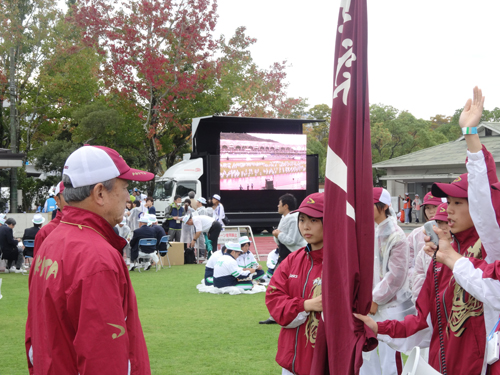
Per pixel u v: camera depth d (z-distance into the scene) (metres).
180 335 6.42
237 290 9.41
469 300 2.64
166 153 32.56
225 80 31.14
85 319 1.88
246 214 23.34
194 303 8.55
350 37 2.50
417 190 32.66
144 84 28.92
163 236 12.89
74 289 1.92
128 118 30.41
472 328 2.61
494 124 31.12
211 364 5.24
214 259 9.91
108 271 1.95
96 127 29.14
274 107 32.69
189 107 30.16
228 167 22.86
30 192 34.75
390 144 45.81
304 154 24.12
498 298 2.41
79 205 2.16
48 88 30.84
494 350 2.38
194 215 14.46
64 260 1.98
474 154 2.60
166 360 5.38
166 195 23.03
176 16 27.66
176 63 28.16
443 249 2.61
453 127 57.88
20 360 5.37
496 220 2.56
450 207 2.89
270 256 10.62
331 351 2.45
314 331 2.94
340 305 2.46
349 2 2.50
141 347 2.12
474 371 2.58
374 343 2.58
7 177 31.22
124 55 27.44
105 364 1.86
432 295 2.87
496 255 2.60
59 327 1.97
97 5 27.05
